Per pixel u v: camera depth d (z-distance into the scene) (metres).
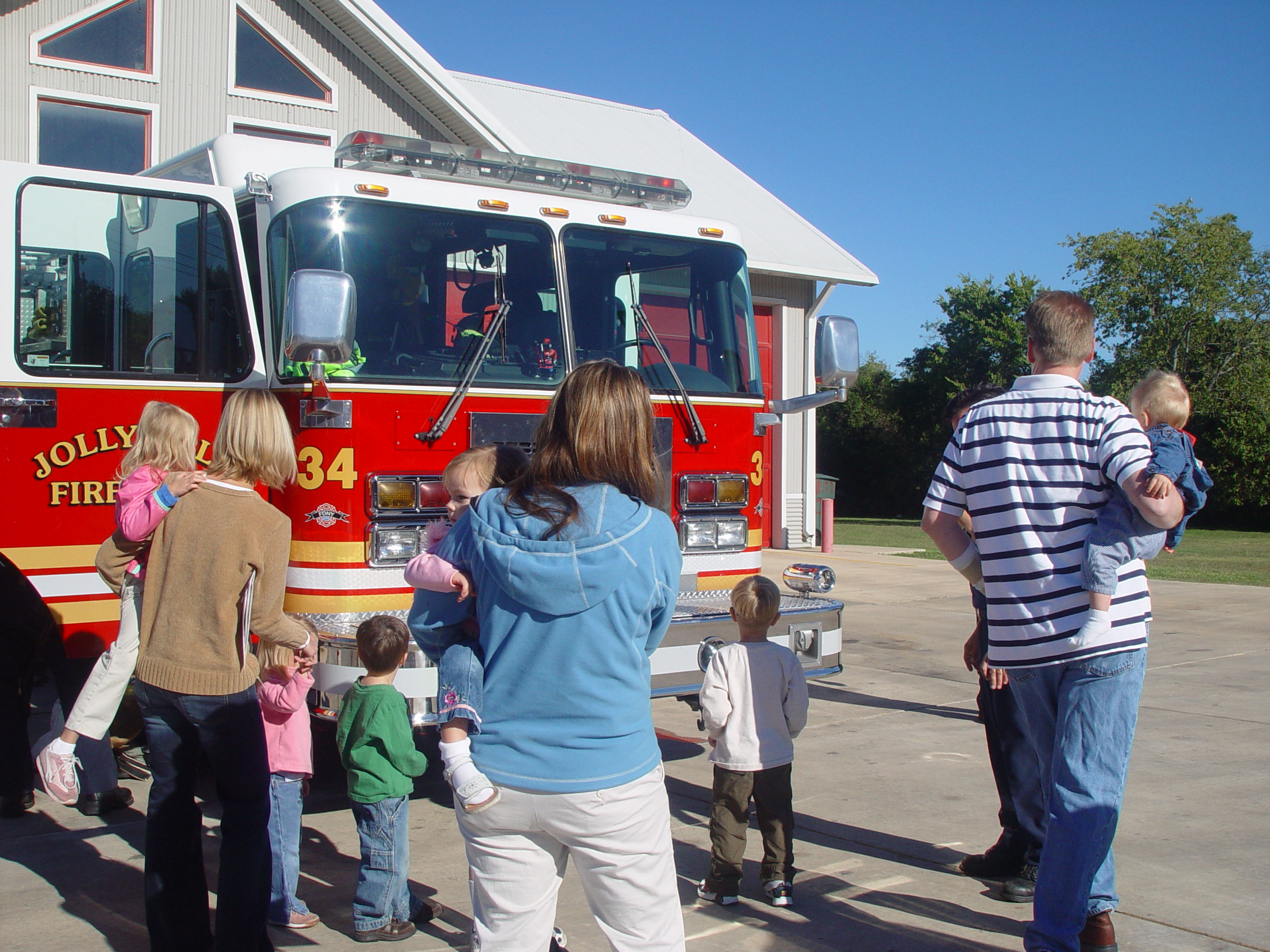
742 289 5.90
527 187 5.54
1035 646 3.01
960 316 47.62
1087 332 3.12
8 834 4.61
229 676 3.08
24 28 10.29
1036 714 3.16
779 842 3.85
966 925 3.71
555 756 2.24
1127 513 2.90
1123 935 3.60
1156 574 15.41
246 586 3.14
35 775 5.29
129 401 4.82
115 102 10.80
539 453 2.39
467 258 5.03
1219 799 5.12
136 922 3.72
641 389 2.40
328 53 12.12
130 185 4.82
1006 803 4.07
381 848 3.54
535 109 18.89
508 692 2.28
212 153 5.49
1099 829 2.93
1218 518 38.41
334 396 4.56
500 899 2.31
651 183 5.83
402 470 4.69
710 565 5.50
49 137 10.52
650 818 2.31
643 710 2.35
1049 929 2.97
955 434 3.25
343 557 4.56
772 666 3.90
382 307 4.77
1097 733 2.96
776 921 3.74
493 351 5.02
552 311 5.24
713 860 3.88
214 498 3.14
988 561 3.11
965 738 6.31
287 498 4.67
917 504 48.34
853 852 4.42
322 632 4.51
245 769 3.13
